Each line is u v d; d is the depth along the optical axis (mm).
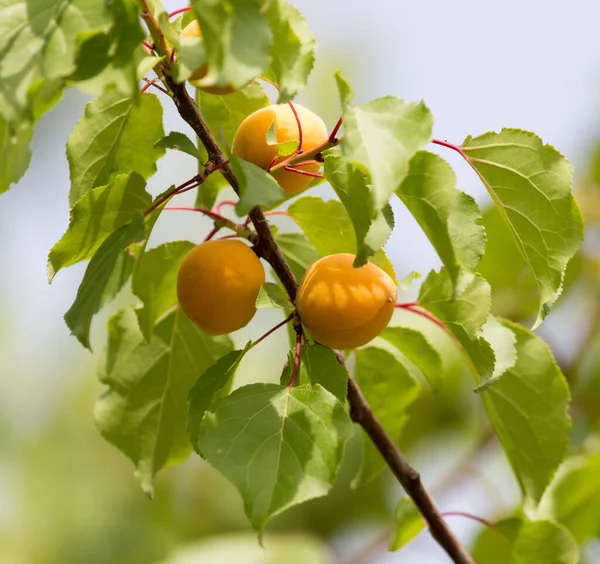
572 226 999
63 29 921
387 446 1040
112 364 1074
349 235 1057
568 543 1088
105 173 1034
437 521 1038
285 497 927
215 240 1000
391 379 1087
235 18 917
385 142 927
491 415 1085
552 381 1062
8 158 942
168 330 1075
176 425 1080
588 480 1189
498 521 1098
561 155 996
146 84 1004
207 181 1053
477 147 1007
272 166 996
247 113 1039
